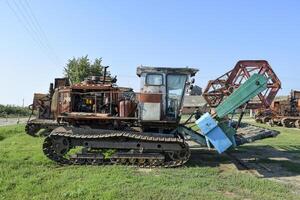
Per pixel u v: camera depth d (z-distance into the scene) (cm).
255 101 1326
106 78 1345
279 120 3797
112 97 1261
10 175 959
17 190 813
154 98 1220
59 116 1230
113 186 845
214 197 784
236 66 1331
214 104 1384
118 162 1187
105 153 1210
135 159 1182
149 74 1259
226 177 1012
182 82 1268
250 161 1344
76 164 1169
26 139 1903
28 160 1200
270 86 1297
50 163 1162
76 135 1193
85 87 1257
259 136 1273
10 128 2502
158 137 1208
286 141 2078
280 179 1043
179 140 1185
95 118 1229
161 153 1195
